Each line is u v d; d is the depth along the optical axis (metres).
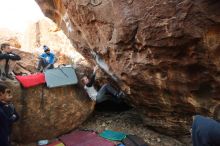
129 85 4.60
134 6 3.72
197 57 3.49
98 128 5.57
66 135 5.27
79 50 6.20
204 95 3.83
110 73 5.02
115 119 5.91
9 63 4.94
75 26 5.47
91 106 5.74
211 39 3.24
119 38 4.02
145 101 4.79
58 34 16.06
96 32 4.64
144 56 3.93
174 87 4.02
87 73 6.20
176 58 3.65
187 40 3.38
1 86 3.30
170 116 4.73
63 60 10.42
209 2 3.04
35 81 4.77
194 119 2.17
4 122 3.10
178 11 3.28
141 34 3.73
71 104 5.29
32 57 7.77
